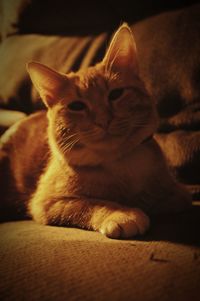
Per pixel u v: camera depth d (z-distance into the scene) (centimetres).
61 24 78
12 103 74
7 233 41
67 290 26
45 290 26
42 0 77
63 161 45
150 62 63
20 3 80
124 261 30
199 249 32
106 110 41
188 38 62
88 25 77
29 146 57
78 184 44
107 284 26
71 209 42
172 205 45
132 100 42
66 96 43
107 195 43
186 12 65
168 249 32
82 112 42
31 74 45
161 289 25
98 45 71
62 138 43
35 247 34
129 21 74
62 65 71
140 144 44
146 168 44
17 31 82
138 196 44
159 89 62
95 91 42
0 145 60
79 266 29
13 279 28
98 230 39
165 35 64
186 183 58
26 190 54
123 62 44
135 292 25
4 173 57
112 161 43
